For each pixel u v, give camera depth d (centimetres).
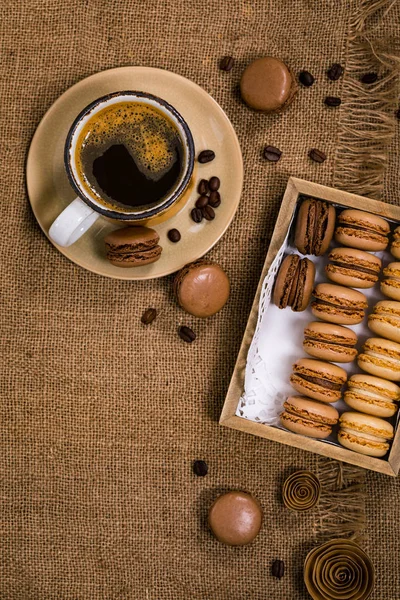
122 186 76
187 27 82
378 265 79
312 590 80
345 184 82
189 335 82
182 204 79
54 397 83
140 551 83
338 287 78
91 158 76
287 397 81
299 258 79
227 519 80
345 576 80
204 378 83
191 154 74
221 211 79
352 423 78
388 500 82
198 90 78
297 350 81
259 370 81
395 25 83
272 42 82
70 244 77
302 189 79
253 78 79
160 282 82
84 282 82
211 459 83
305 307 79
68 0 82
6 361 83
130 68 78
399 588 82
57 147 79
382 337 79
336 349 78
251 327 79
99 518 83
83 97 78
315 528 82
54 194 79
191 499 83
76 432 83
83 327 83
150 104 75
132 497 83
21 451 83
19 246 82
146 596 83
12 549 83
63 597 83
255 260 82
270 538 82
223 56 82
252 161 82
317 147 82
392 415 79
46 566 83
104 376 83
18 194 82
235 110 82
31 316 83
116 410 83
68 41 82
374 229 78
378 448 78
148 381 83
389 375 78
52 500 83
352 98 82
